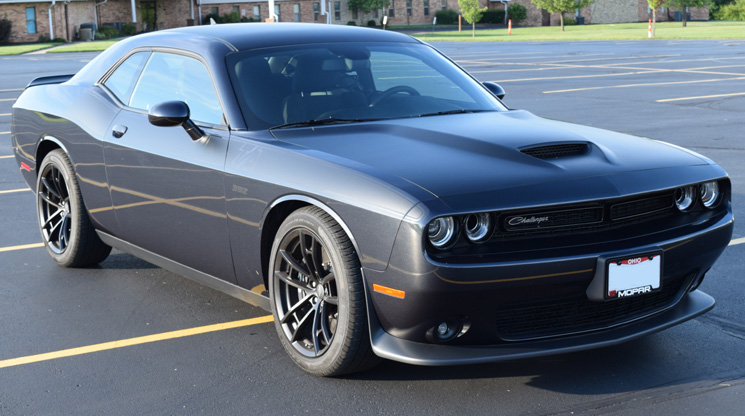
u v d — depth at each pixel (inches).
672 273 133.9
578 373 140.3
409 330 126.6
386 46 185.5
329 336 138.5
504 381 137.6
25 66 986.1
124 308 180.7
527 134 146.7
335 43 178.2
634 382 136.3
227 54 166.1
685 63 917.2
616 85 692.7
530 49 1263.5
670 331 160.6
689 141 399.5
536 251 122.7
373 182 125.8
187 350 156.0
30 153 217.5
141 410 130.6
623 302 135.0
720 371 140.6
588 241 126.4
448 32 2105.1
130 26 1959.9
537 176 128.2
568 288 124.6
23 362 151.8
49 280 202.2
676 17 2965.1
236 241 151.4
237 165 147.9
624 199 129.6
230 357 152.0
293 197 136.6
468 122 156.4
